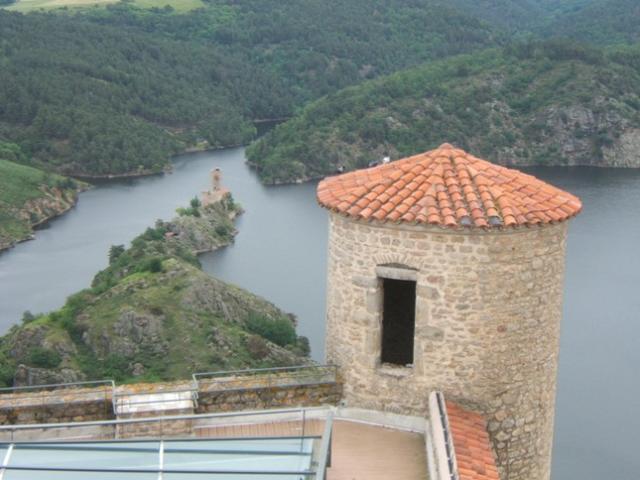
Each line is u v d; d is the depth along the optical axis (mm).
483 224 12398
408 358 15906
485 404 13250
